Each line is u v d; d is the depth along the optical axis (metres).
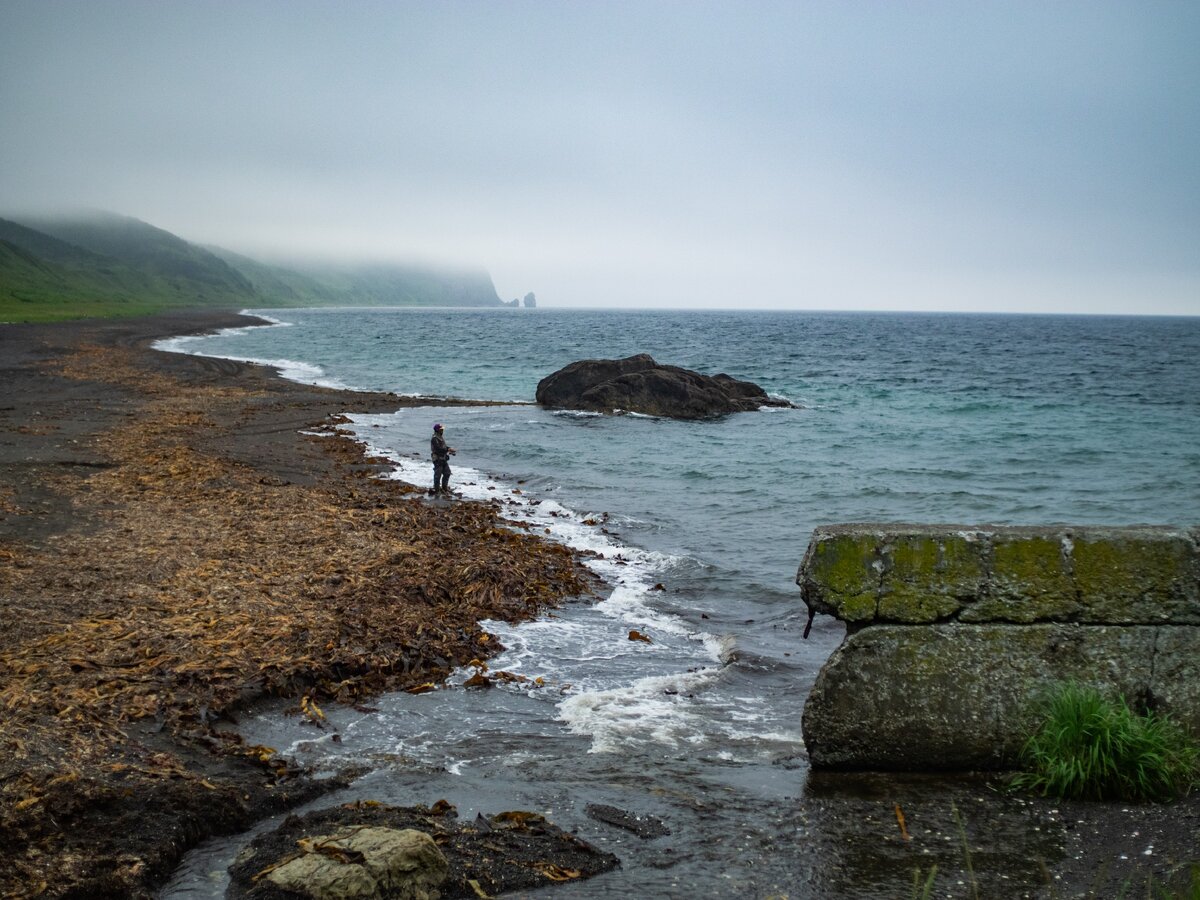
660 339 114.12
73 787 5.91
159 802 5.91
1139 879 5.22
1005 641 6.71
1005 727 6.68
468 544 14.93
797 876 5.40
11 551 12.28
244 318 144.00
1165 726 6.44
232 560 12.54
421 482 21.39
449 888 5.13
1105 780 6.30
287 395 38.91
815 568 6.88
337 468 22.31
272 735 7.78
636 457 26.25
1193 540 6.60
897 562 6.80
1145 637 6.61
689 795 6.62
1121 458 27.55
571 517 18.25
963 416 38.75
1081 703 6.44
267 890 4.95
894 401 44.91
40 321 90.06
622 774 7.06
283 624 10.05
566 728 8.21
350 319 182.75
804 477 23.38
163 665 8.63
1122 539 6.66
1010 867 5.46
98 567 11.77
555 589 13.03
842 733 6.89
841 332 152.25
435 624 10.70
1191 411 41.22
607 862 5.55
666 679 9.66
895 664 6.80
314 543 13.84
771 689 9.45
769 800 6.50
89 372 44.84
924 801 6.37
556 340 106.38
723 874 5.44
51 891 4.92
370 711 8.45
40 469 18.80
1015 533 6.76
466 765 7.23
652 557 15.22
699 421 35.69
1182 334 163.38
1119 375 64.25
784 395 47.66
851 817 6.17
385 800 6.48
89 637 9.20
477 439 29.22
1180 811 6.00
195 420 28.95
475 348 86.81
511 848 5.62
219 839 5.86
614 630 11.47
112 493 16.77
